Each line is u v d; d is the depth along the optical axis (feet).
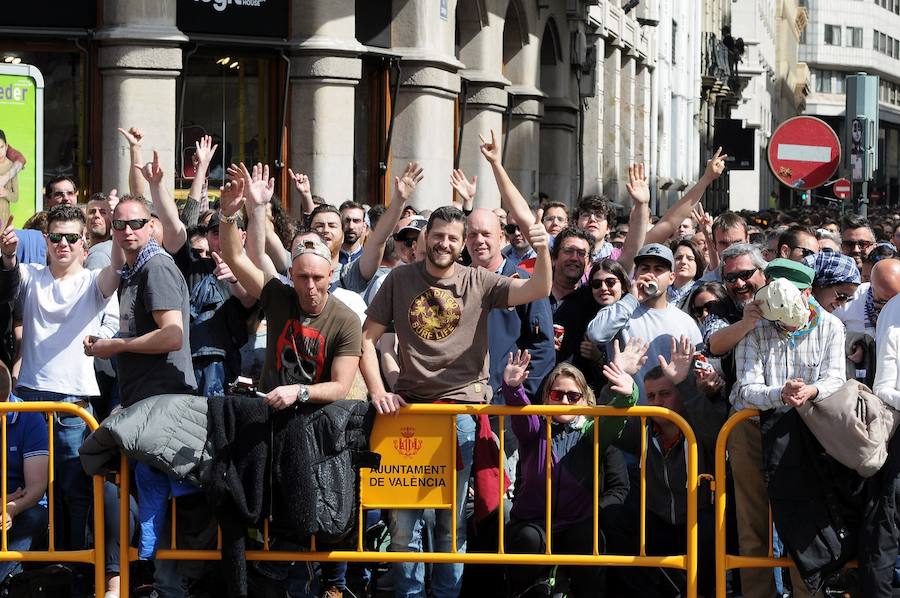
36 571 59.21
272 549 57.16
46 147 130.72
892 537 55.26
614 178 272.51
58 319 66.85
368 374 57.47
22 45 130.00
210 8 134.72
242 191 61.93
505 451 62.39
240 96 138.72
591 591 58.95
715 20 458.09
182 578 58.08
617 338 67.36
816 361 56.08
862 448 53.83
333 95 140.36
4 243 67.10
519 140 198.80
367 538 61.41
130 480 57.52
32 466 59.72
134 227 60.64
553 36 218.38
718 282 71.10
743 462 57.26
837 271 66.90
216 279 72.08
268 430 55.26
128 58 128.98
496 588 60.54
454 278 57.82
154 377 60.13
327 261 56.08
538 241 56.44
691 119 388.78
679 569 59.21
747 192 481.46
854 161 146.92
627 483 59.41
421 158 153.48
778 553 59.52
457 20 176.14
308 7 138.82
